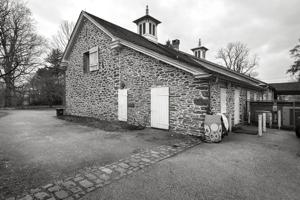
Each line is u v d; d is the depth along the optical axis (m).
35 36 15.68
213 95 6.43
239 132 7.09
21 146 4.96
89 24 10.59
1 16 13.23
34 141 5.54
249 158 4.04
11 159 3.89
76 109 12.16
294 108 8.02
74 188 2.64
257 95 13.20
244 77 16.41
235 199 2.41
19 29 14.40
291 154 4.34
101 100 10.10
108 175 3.10
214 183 2.85
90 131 7.16
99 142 5.41
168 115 6.88
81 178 2.97
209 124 5.50
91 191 2.57
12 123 9.47
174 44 15.38
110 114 9.55
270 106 9.09
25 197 2.39
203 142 5.50
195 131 6.02
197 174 3.18
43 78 23.64
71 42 11.91
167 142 5.39
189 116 6.21
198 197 2.45
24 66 14.88
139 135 6.34
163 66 6.98
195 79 6.01
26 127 8.16
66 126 8.40
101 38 9.82
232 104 8.48
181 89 6.42
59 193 2.50
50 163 3.65
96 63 10.18
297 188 2.72
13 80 16.52
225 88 7.64
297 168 3.49
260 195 2.52
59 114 13.21
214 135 5.42
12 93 21.55
